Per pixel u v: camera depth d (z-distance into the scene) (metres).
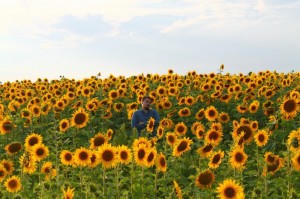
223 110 17.77
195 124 12.48
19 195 8.21
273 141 11.60
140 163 8.08
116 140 13.24
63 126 12.18
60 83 25.50
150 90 20.84
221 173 8.84
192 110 17.17
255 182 8.71
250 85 19.31
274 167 8.13
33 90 23.80
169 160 9.70
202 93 20.19
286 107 11.01
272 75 23.94
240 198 5.93
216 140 9.60
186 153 10.94
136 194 8.35
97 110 17.00
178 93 19.11
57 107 16.58
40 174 9.37
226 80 22.48
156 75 24.28
